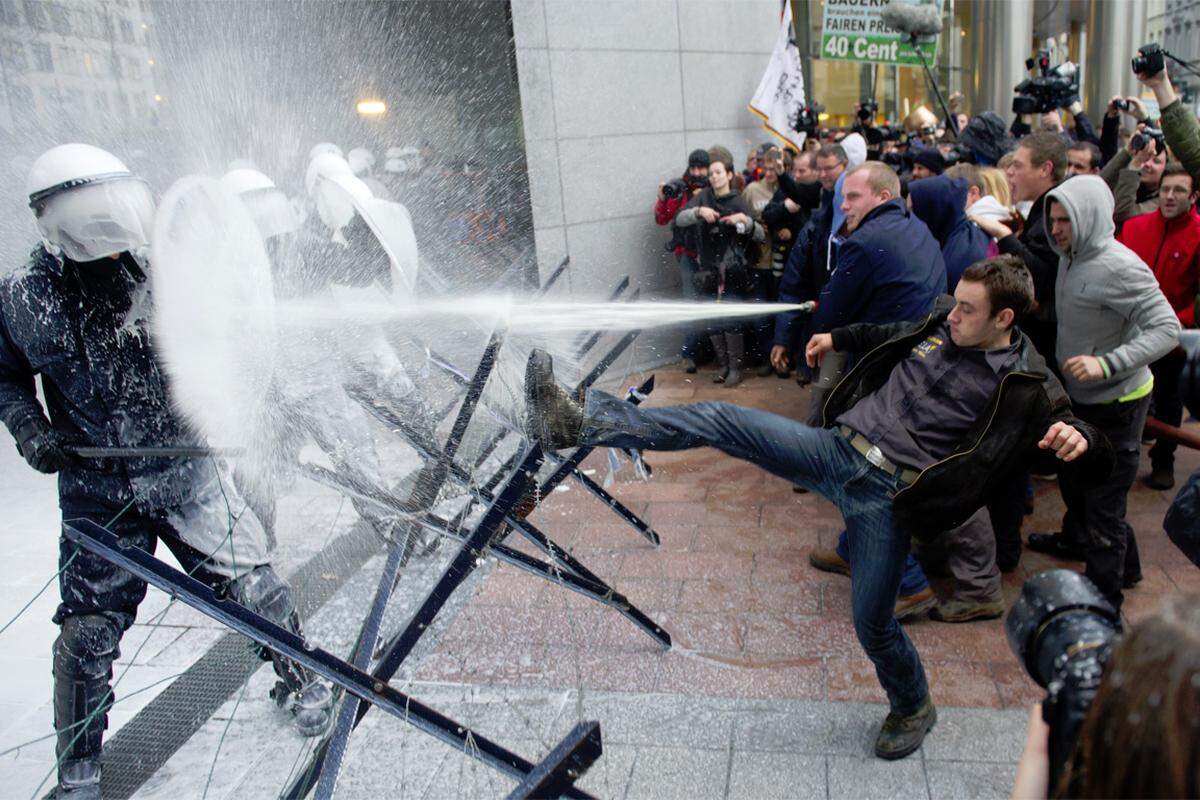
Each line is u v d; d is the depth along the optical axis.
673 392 6.43
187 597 1.70
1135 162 5.02
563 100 6.59
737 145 7.97
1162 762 0.74
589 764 1.63
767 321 6.62
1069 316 3.21
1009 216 4.00
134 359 2.55
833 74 11.37
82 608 2.55
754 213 6.62
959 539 3.33
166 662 3.34
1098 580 3.29
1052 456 2.40
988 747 2.67
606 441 2.20
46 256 2.46
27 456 2.45
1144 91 14.84
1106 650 1.01
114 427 2.54
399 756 2.73
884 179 3.43
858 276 3.39
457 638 3.36
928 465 2.32
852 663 3.11
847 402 2.58
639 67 7.04
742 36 7.80
